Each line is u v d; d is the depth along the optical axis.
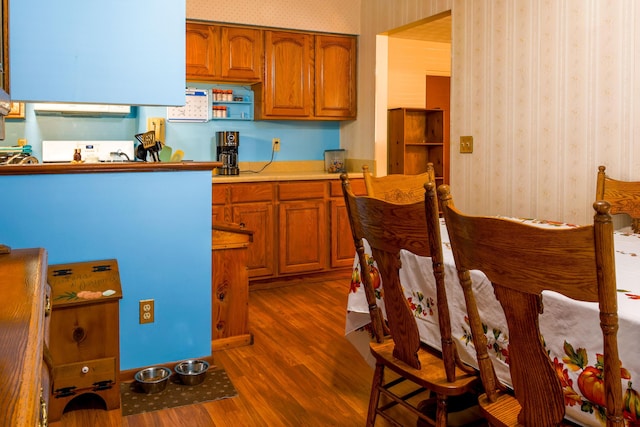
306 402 2.50
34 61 2.46
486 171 3.74
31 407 0.57
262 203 4.56
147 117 4.64
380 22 4.84
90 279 2.34
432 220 1.56
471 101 3.84
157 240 2.72
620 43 2.90
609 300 1.07
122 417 2.35
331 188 4.84
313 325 3.58
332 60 5.11
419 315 1.93
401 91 5.70
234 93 4.99
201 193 2.79
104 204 2.59
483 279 1.62
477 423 2.16
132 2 2.62
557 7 3.22
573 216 3.19
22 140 4.36
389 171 5.56
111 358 2.20
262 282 4.63
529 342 1.30
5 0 2.10
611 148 2.97
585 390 1.31
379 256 1.83
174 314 2.79
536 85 3.37
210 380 2.72
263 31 4.77
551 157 3.30
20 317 0.90
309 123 5.41
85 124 4.56
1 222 2.41
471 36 3.81
